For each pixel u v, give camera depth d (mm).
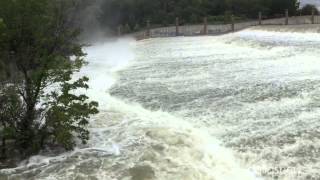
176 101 19078
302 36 30859
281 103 17109
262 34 35188
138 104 19266
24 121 14453
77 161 13664
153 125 16203
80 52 17109
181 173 12609
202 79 22594
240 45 32062
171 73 24906
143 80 23781
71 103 14945
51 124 14320
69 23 17297
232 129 15242
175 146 14227
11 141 14562
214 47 33500
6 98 14164
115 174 12734
